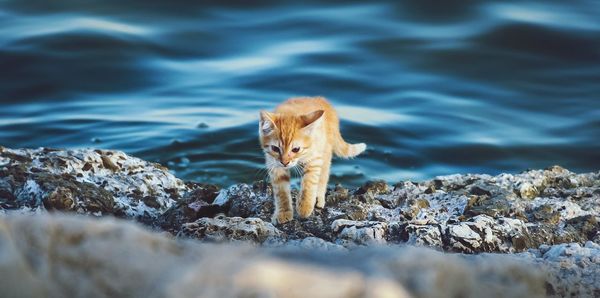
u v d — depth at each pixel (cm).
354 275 512
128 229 551
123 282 526
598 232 1044
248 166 1800
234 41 2536
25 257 530
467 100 2241
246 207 1129
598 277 817
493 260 653
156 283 519
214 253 552
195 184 1279
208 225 978
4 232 528
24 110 2122
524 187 1182
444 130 2073
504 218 1020
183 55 2442
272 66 2384
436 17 2681
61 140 1952
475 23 2638
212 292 493
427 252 578
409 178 1838
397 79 2333
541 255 919
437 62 2425
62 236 541
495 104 2227
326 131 1245
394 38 2552
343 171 1820
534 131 2108
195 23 2627
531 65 2430
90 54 2403
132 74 2319
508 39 2561
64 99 2184
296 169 1480
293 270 509
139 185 1209
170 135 1934
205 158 1823
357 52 2469
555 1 2795
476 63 2430
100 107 2136
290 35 2573
